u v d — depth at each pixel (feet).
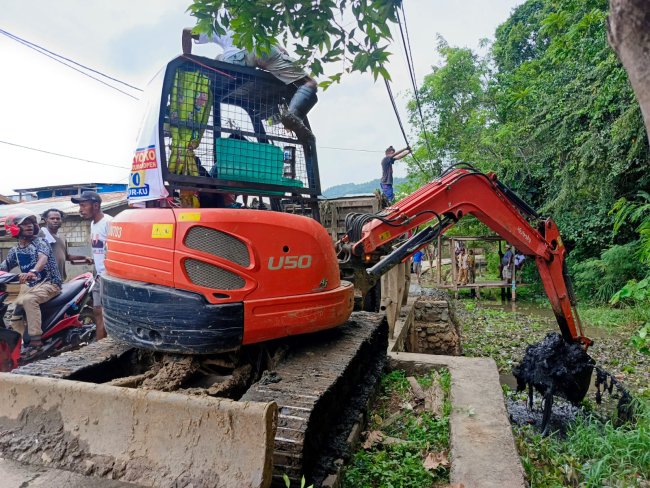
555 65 48.52
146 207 11.18
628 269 40.34
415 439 11.87
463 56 66.13
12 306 18.52
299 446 7.35
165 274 9.18
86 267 44.98
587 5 30.04
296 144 12.19
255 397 8.37
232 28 9.27
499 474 9.30
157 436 7.03
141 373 11.35
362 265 15.08
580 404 18.40
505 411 12.35
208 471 6.61
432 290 36.42
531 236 17.54
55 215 19.99
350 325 13.38
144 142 10.44
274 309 9.61
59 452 7.33
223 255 9.18
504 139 55.11
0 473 7.10
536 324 38.91
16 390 7.96
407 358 17.26
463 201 16.16
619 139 35.06
